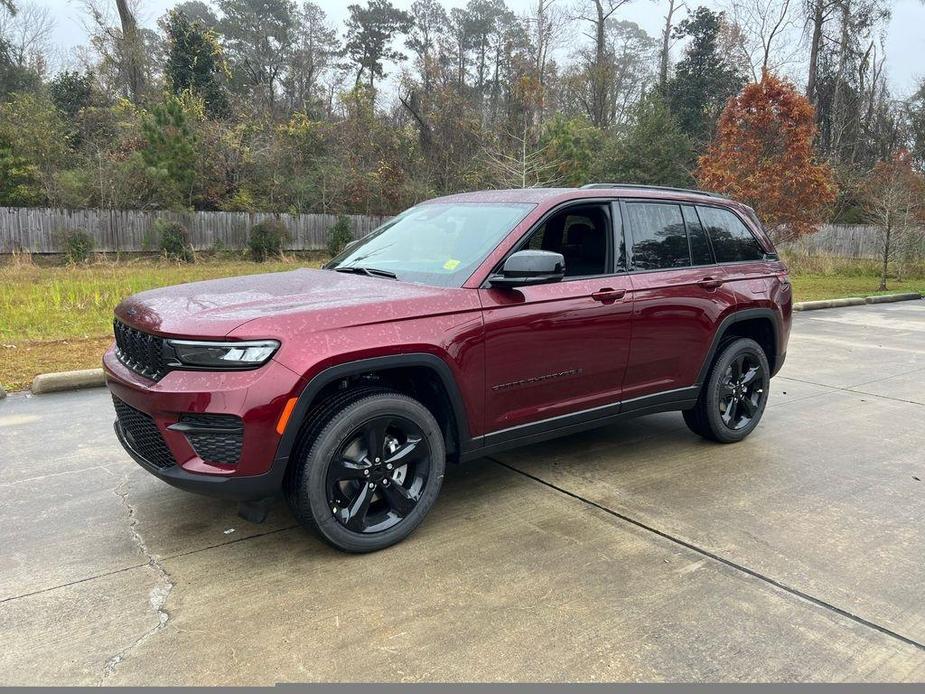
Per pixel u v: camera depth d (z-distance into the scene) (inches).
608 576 127.7
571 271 165.3
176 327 119.5
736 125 698.2
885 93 1615.4
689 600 120.1
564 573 128.5
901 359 351.6
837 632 111.6
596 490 169.5
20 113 1002.1
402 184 1185.4
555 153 941.2
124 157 1029.8
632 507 159.5
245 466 118.5
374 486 133.8
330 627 110.0
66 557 130.9
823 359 351.3
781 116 678.5
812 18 1541.6
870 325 477.1
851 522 153.5
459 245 155.3
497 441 150.6
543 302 150.9
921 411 250.1
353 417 127.0
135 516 149.2
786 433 221.0
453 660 102.4
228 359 116.3
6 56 1438.2
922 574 130.8
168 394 117.4
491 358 143.6
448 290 141.1
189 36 1300.4
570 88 1633.9
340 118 1370.6
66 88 1279.5
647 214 180.2
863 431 224.4
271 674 98.6
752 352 205.0
